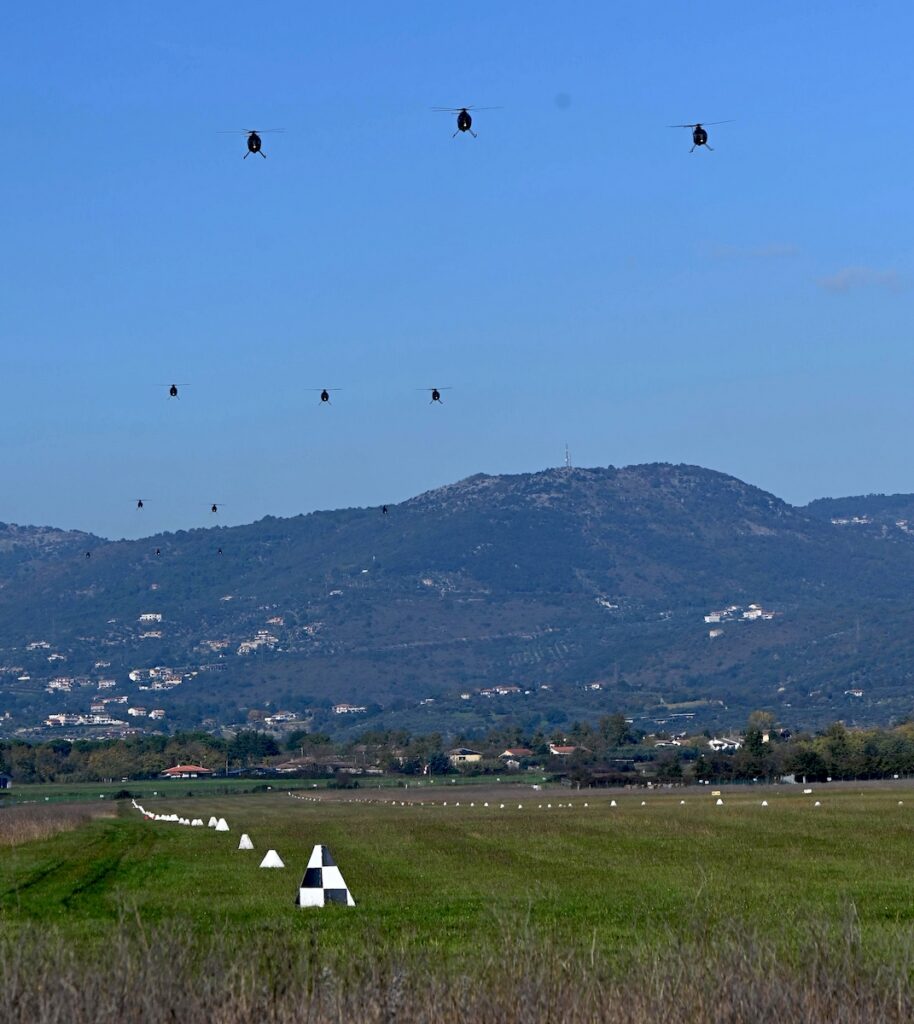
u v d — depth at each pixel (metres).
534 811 111.38
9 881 46.31
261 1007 19.42
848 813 88.69
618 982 21.14
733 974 20.52
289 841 71.06
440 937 30.25
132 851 63.75
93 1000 19.36
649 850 58.56
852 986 20.27
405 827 84.56
